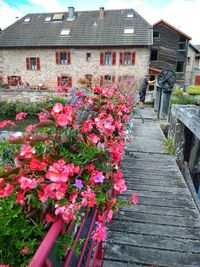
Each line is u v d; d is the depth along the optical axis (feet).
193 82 87.76
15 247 3.00
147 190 10.71
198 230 8.18
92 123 5.59
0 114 55.31
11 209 3.24
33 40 69.92
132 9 73.82
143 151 15.71
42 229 3.26
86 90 8.89
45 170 3.60
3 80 72.43
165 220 8.64
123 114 9.66
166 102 25.94
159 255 7.06
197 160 14.47
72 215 3.35
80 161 4.40
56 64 69.31
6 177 3.39
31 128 5.16
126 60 67.00
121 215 8.85
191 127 12.19
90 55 67.67
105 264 6.70
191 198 10.15
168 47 76.48
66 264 3.24
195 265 6.77
